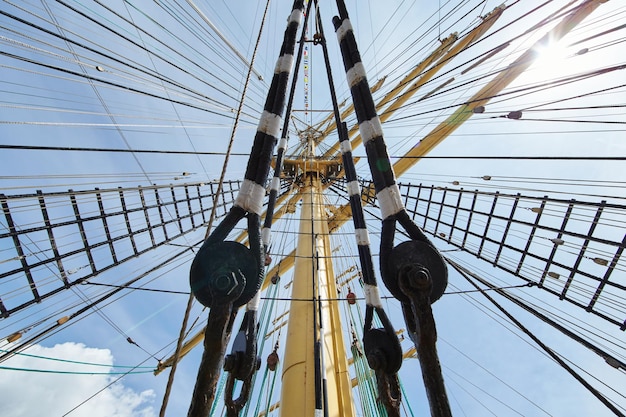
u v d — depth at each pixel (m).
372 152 4.06
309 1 9.73
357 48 5.29
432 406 2.39
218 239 3.04
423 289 2.76
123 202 9.83
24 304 7.45
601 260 7.82
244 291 2.82
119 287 8.55
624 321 7.62
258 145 3.87
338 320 9.84
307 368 7.63
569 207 8.59
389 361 3.48
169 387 2.62
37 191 7.70
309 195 17.56
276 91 4.49
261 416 10.65
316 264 10.02
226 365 3.47
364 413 8.06
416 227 3.29
